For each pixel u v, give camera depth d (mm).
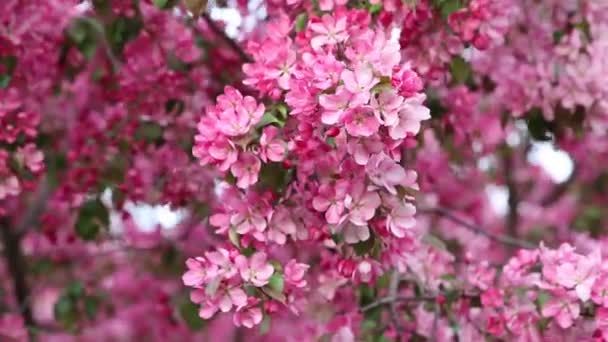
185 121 1847
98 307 2133
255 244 1383
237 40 1845
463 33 1571
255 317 1367
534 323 1568
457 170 2357
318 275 1706
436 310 1693
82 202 1904
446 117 1891
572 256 1513
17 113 1661
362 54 1326
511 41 1809
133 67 1825
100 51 1855
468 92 1861
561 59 1787
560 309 1492
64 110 1877
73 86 1908
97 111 1925
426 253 1737
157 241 2188
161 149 1845
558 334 1526
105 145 1848
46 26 1753
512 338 1631
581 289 1454
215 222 1390
